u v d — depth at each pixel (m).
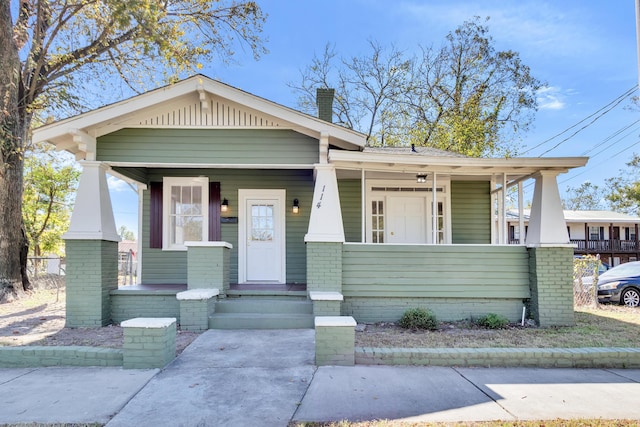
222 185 9.27
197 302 6.48
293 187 9.30
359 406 3.63
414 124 22.30
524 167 7.34
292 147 7.43
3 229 9.92
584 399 3.81
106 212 7.24
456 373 4.54
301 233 9.23
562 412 3.51
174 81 7.03
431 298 7.43
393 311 7.42
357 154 7.00
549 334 6.42
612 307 9.87
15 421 3.33
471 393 3.94
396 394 3.90
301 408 3.59
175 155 7.34
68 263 6.93
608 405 3.67
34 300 9.99
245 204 9.23
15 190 10.19
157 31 6.35
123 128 7.31
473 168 7.47
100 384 4.17
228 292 7.30
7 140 9.40
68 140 7.34
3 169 9.61
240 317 6.57
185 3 10.55
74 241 6.97
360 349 4.94
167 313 7.25
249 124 7.40
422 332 6.55
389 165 7.41
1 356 4.76
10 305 9.26
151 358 4.68
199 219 9.23
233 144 7.40
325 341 4.80
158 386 4.12
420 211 9.40
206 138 7.39
